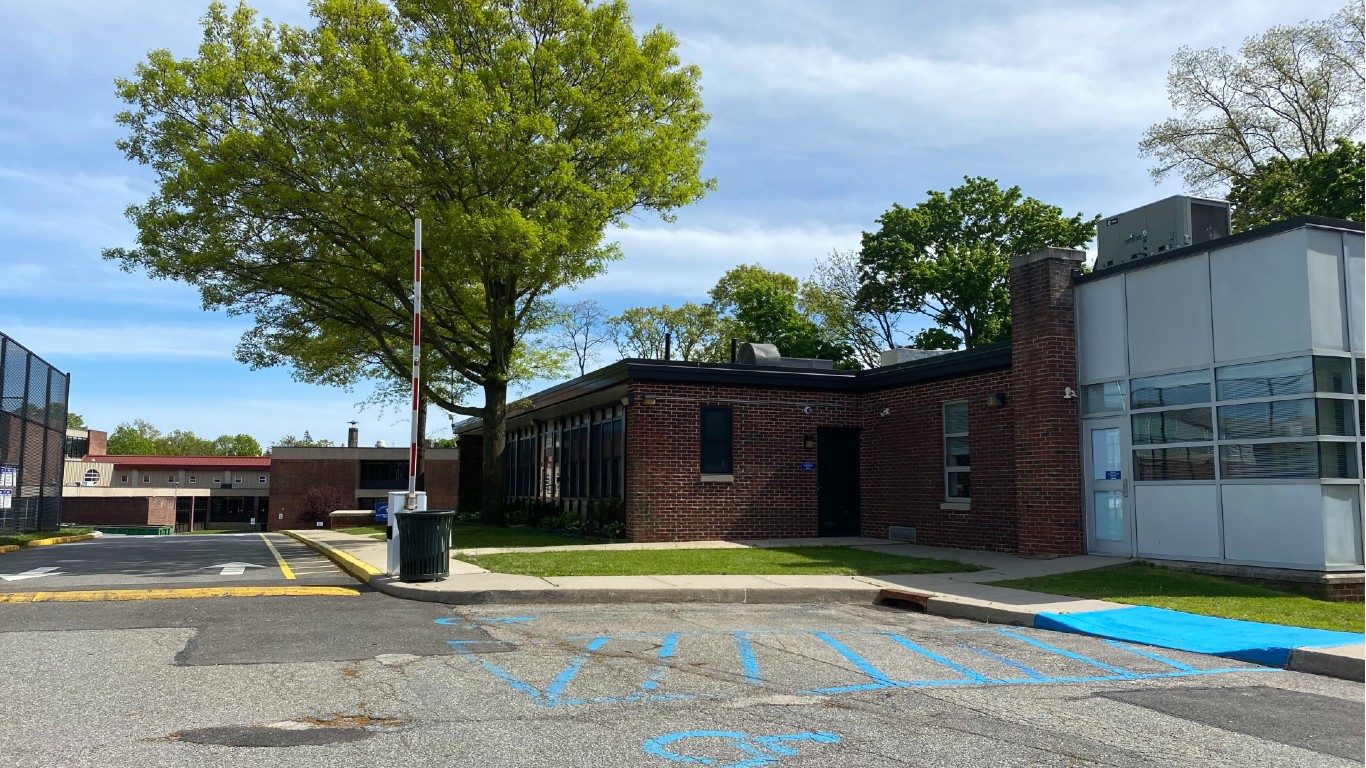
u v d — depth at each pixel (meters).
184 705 6.24
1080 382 16.17
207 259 21.08
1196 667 8.25
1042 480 15.94
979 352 17.89
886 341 48.41
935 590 12.30
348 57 21.45
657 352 56.47
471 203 20.66
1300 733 6.02
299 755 5.16
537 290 26.22
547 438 27.83
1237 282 13.60
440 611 10.80
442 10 22.25
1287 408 12.84
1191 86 35.44
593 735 5.64
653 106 24.08
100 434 77.94
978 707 6.54
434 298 25.42
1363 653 8.12
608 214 22.39
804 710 6.35
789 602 12.24
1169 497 14.48
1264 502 13.06
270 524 59.34
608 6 22.98
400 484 60.97
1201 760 5.38
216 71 20.73
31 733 5.53
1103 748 5.57
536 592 11.71
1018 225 44.84
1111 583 13.01
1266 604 11.34
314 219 21.61
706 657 8.19
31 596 11.54
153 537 30.94
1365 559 12.45
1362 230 13.10
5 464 22.66
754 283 48.25
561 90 21.89
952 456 18.91
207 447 113.56
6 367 22.56
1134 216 16.08
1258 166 34.81
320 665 7.59
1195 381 14.21
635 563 14.74
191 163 20.28
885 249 45.78
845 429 21.44
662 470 19.81
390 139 19.61
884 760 5.22
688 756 5.23
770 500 20.58
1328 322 12.73
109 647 8.23
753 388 20.69
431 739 5.50
